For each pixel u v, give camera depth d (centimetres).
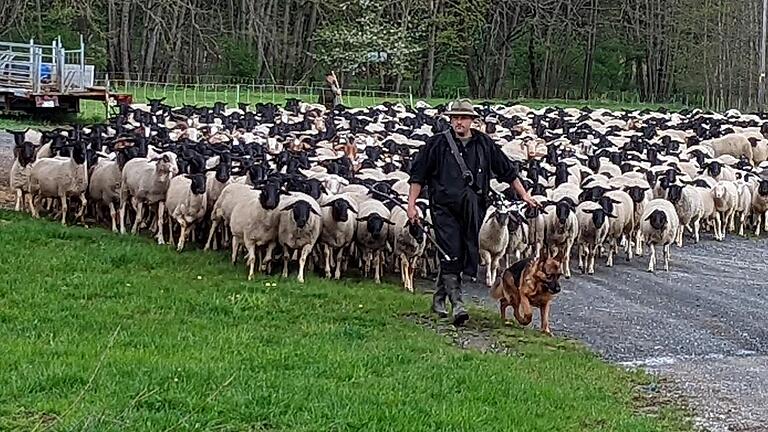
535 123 2983
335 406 734
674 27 6975
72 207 1819
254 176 1583
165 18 6041
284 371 841
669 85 7231
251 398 738
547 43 6969
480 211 1115
